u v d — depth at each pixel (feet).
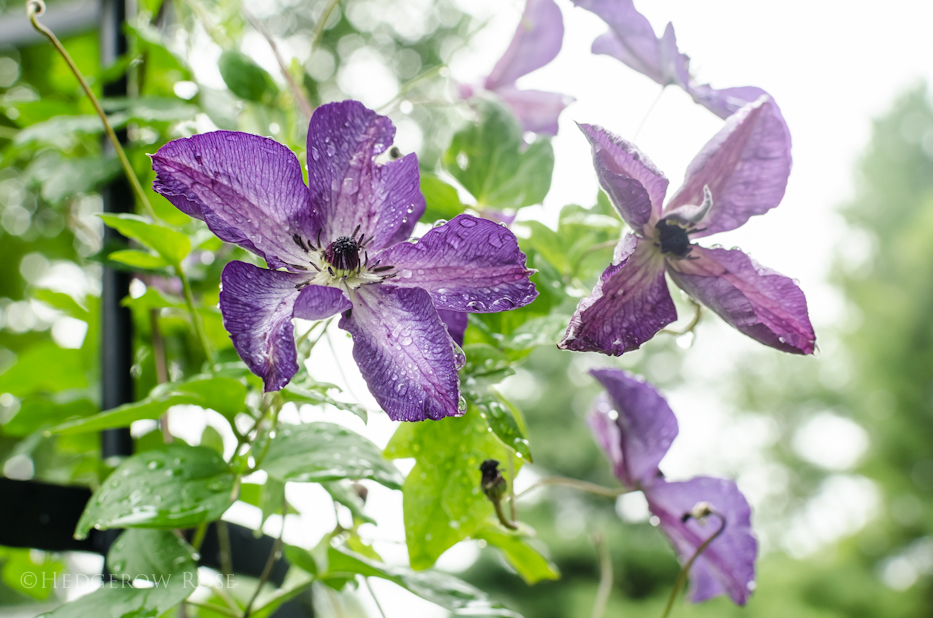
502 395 1.07
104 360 1.23
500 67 1.34
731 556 1.18
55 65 1.58
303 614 1.39
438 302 0.95
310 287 0.90
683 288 1.01
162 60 1.38
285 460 1.06
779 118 1.02
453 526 1.10
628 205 0.97
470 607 1.13
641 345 0.98
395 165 0.97
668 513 1.21
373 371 0.93
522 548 1.25
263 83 1.25
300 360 1.04
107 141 1.31
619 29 1.11
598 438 1.29
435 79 2.17
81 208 1.71
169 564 1.07
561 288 1.16
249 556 1.32
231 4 1.45
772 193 1.03
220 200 0.93
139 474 1.05
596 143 0.97
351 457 1.07
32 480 1.15
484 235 0.93
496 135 1.21
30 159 1.75
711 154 1.01
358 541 1.29
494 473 1.07
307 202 0.95
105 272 1.24
